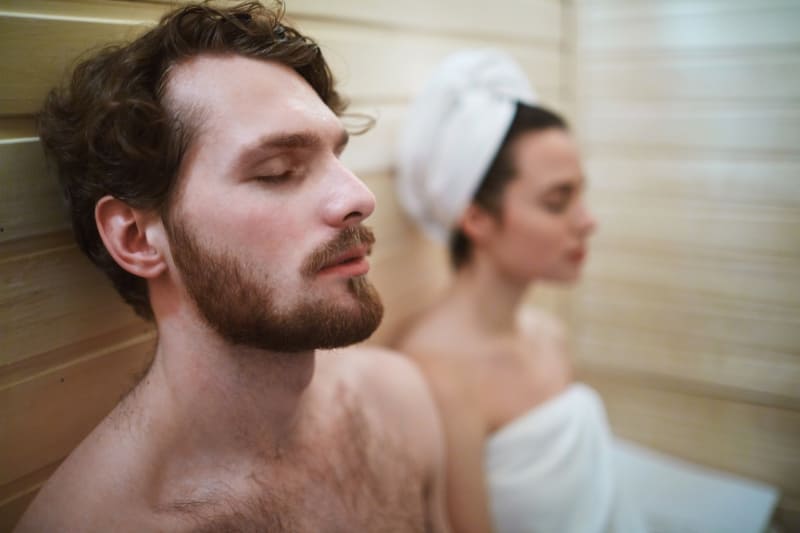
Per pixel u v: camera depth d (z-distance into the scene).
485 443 1.09
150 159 0.56
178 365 0.62
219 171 0.57
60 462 0.69
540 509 1.07
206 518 0.62
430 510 0.88
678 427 1.59
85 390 0.70
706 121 1.46
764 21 1.37
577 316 1.68
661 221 1.54
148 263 0.61
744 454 1.51
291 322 0.58
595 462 1.15
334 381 0.78
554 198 1.03
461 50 1.27
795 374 1.43
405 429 0.84
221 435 0.64
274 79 0.60
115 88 0.57
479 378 1.09
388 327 1.17
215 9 0.61
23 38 0.61
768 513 1.32
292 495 0.67
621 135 1.55
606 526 1.11
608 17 1.52
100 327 0.71
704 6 1.42
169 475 0.62
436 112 1.07
